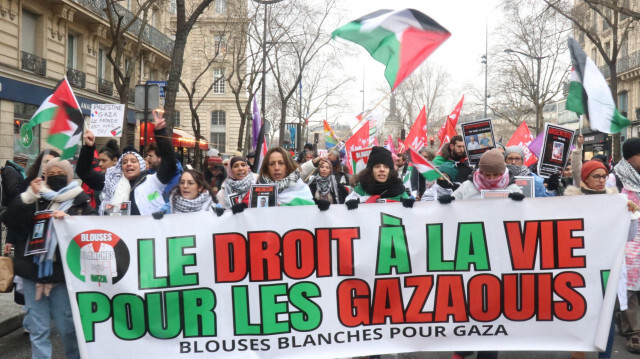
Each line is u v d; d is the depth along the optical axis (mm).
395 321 4609
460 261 4617
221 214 4621
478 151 8188
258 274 4605
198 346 4578
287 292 4605
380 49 5508
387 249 4617
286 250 4609
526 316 4594
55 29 22844
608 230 4578
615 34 21844
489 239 4617
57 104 5281
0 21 19453
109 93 27766
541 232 4602
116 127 11477
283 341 4586
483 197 4969
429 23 5410
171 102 14164
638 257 5797
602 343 4539
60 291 4824
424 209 4633
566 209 4590
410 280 4617
